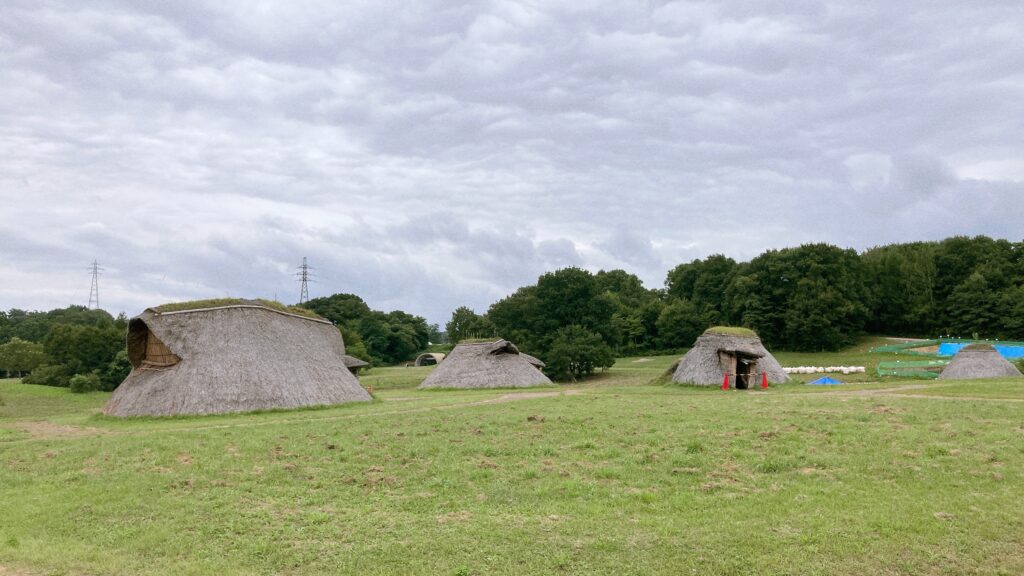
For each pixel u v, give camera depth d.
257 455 17.62
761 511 12.13
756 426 19.98
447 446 18.19
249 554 10.34
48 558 10.14
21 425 27.92
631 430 19.97
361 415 27.56
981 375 45.75
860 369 65.81
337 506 13.01
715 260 117.25
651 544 10.41
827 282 96.62
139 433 22.86
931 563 9.65
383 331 127.44
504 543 10.59
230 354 32.12
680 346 110.81
